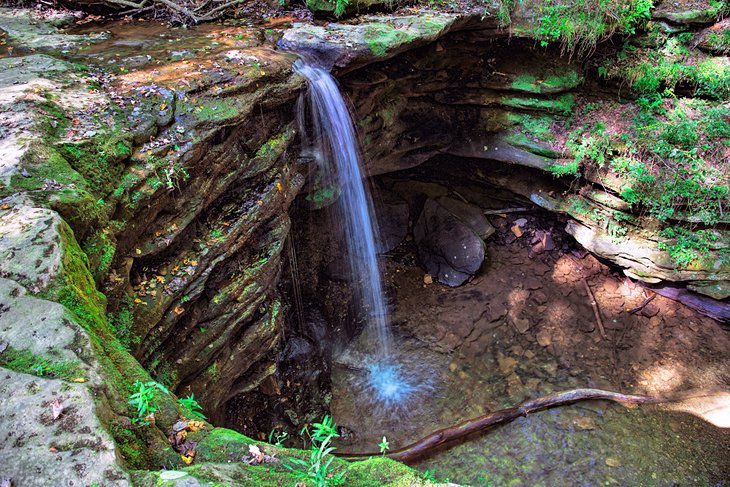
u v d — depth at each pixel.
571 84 8.73
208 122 5.41
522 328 8.76
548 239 9.67
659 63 8.76
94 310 3.46
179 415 3.02
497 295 9.17
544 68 8.76
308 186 7.59
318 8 7.77
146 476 2.39
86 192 4.21
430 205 9.92
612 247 8.80
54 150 4.40
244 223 5.92
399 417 7.79
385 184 10.07
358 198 8.62
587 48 8.55
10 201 3.81
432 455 7.18
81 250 3.91
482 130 9.17
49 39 7.07
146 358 4.99
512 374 8.22
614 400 7.66
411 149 9.23
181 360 5.46
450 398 8.00
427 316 9.08
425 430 7.60
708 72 8.58
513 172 9.50
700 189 7.98
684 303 8.70
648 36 8.93
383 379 8.28
